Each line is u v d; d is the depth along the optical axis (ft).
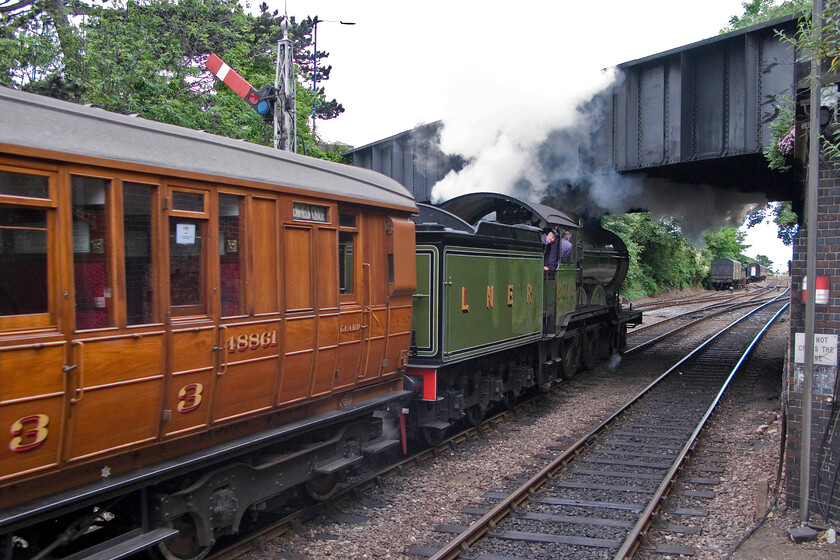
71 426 12.34
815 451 18.67
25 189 11.76
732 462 26.61
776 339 68.90
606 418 34.30
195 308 15.10
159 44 48.39
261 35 70.54
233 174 15.94
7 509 11.70
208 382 15.29
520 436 31.24
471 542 18.40
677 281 160.35
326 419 19.43
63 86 32.12
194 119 44.70
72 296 12.32
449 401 28.53
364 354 21.44
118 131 13.80
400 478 24.23
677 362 52.75
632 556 17.61
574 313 42.93
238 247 16.30
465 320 28.37
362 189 21.31
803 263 19.70
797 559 16.67
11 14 42.65
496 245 31.63
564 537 18.84
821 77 18.13
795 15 34.19
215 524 16.34
